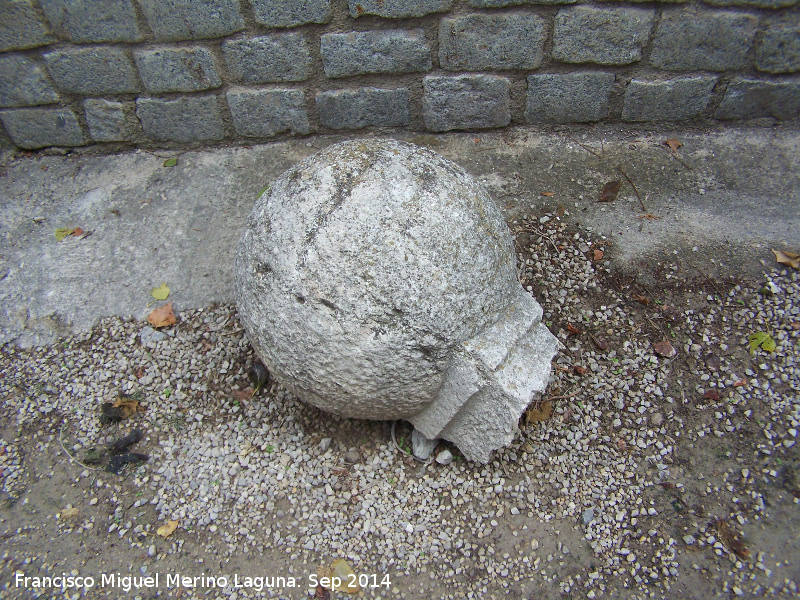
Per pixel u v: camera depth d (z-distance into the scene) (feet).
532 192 11.99
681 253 10.88
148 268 11.39
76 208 12.32
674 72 12.12
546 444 9.12
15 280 11.26
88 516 8.71
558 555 8.15
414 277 6.90
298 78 12.47
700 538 8.15
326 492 8.80
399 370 7.23
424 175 7.41
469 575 8.05
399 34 11.86
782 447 8.79
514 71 12.32
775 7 11.19
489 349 7.37
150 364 10.30
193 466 9.14
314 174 7.44
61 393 10.03
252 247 7.64
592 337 10.02
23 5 11.37
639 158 12.41
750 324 9.97
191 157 13.16
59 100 12.67
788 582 7.70
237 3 11.45
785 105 12.32
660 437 9.08
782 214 11.27
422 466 9.01
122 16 11.59
